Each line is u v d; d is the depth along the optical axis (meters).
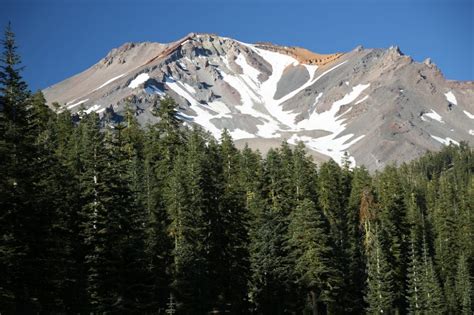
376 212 83.06
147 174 64.12
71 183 46.97
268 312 64.62
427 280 75.00
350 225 83.44
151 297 52.16
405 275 79.38
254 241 67.19
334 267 66.31
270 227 66.75
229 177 80.44
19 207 37.06
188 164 66.75
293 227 65.88
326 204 83.38
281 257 65.19
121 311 45.31
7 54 37.81
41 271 38.94
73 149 62.28
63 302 44.69
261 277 65.06
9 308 37.06
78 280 45.69
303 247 64.69
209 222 60.84
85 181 46.28
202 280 56.16
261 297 64.75
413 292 74.81
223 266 61.47
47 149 42.97
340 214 83.75
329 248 63.53
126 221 46.97
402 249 82.19
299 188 78.19
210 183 61.94
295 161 84.81
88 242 45.06
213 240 60.75
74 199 46.44
